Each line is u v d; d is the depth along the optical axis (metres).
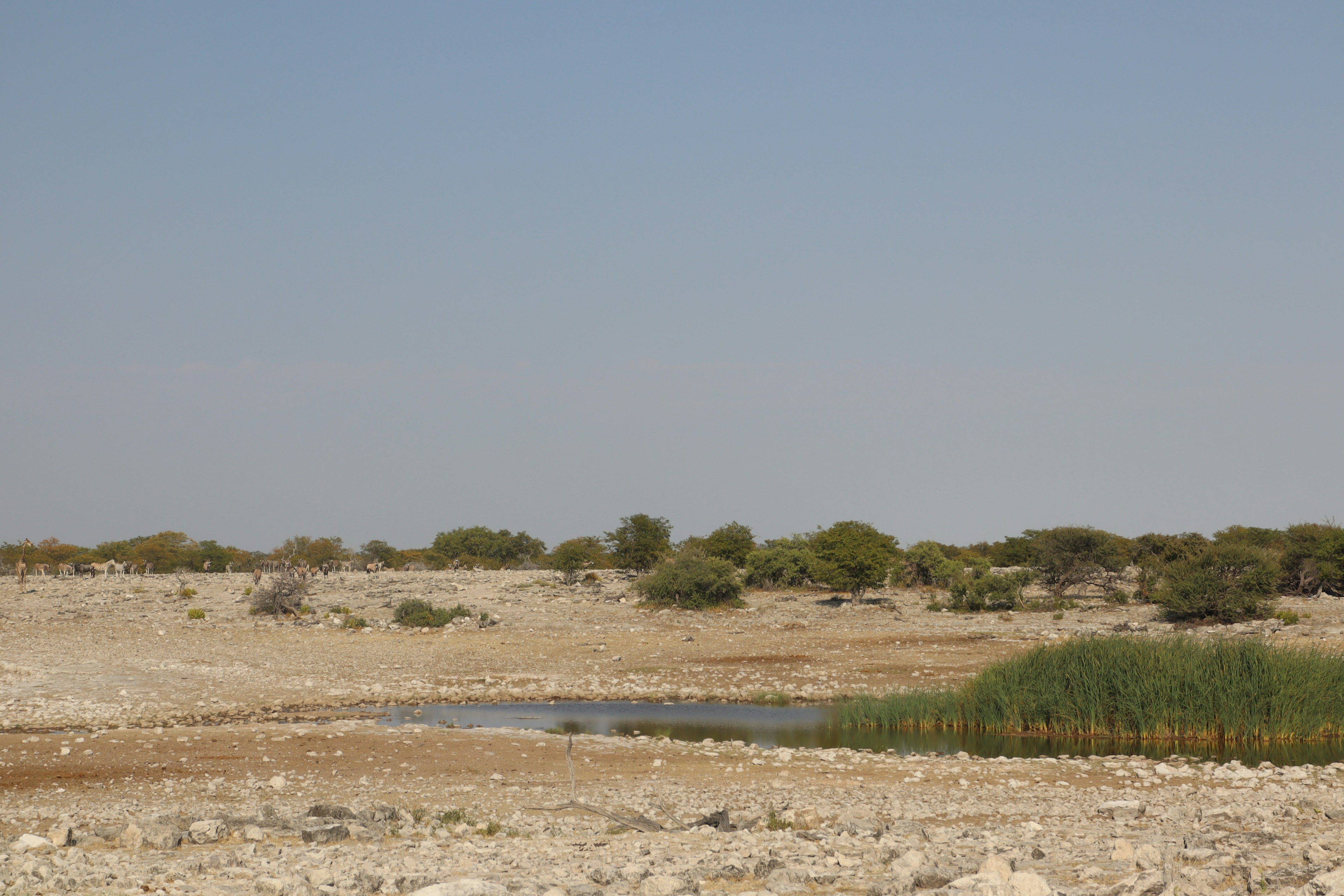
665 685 37.69
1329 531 63.84
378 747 23.56
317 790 18.97
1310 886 7.18
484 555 141.50
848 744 26.64
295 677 38.75
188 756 22.17
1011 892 7.60
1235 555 51.75
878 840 12.59
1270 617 50.19
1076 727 27.67
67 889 8.98
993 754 25.06
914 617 58.66
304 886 8.60
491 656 44.78
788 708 33.28
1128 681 27.27
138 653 44.31
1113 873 9.47
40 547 140.12
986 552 117.75
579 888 8.76
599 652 45.81
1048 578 67.38
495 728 27.92
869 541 65.25
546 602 67.69
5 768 20.70
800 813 14.84
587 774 21.20
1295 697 26.23
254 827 13.23
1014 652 42.81
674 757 23.28
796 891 8.77
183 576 96.69
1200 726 26.55
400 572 105.19
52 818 15.88
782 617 59.16
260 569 83.69
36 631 51.38
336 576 94.56
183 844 12.66
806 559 76.94
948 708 29.25
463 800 18.00
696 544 87.81
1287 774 20.70
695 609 62.62
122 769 20.78
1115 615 55.75
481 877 9.56
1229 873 8.41
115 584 82.94
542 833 14.39
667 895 8.40
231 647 46.75
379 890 9.09
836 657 43.31
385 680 38.34
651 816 15.95
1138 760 23.08
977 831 13.70
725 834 13.20
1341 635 43.47
